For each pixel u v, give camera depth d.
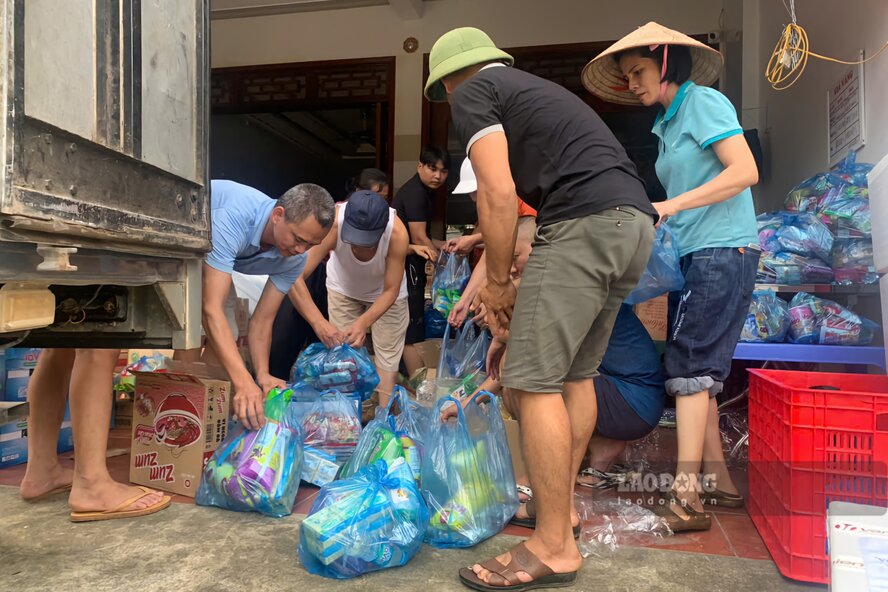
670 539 1.80
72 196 0.99
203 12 1.40
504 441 1.92
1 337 1.26
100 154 1.06
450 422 1.88
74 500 1.86
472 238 3.51
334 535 1.50
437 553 1.69
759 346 2.46
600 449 2.35
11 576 1.51
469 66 1.70
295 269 2.46
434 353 3.70
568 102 1.57
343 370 2.61
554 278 1.46
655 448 2.82
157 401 2.19
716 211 1.94
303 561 1.57
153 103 1.21
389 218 2.84
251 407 1.98
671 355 1.97
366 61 5.72
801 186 2.96
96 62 1.05
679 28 5.15
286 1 5.72
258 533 1.79
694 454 1.92
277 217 2.11
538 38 5.37
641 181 1.60
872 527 1.18
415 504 1.66
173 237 1.26
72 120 0.99
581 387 1.71
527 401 1.49
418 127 5.65
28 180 0.90
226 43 6.00
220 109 6.09
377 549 1.54
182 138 1.31
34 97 0.91
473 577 1.49
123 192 1.12
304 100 5.93
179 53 1.30
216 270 2.03
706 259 1.93
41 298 1.12
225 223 2.04
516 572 1.47
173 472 2.14
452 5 5.54
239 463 1.94
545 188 1.53
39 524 1.84
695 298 1.94
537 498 1.51
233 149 7.64
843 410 1.50
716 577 1.56
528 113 1.54
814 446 1.52
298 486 2.04
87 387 1.87
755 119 4.53
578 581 1.53
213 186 2.14
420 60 5.62
